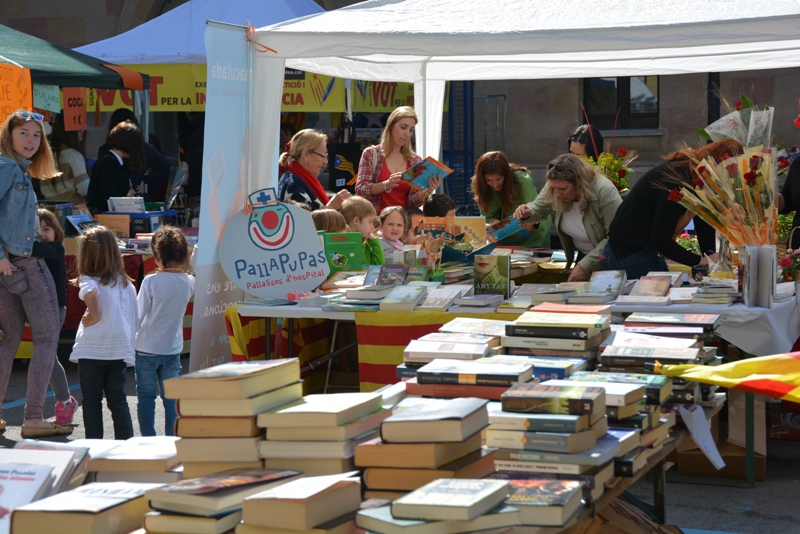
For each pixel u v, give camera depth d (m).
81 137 9.77
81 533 2.05
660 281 4.57
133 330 5.00
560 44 4.86
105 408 6.09
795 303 4.41
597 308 3.67
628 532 2.94
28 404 5.35
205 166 5.13
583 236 5.79
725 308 4.27
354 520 2.05
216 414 2.35
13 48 8.21
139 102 10.17
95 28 15.28
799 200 5.54
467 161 13.77
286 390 2.49
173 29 10.47
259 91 5.44
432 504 1.96
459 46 4.96
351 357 5.93
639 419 2.70
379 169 6.72
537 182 14.95
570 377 2.96
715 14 4.82
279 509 1.95
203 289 5.17
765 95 13.67
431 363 3.02
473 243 5.92
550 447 2.41
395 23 5.35
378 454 2.28
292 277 5.19
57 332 5.38
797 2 4.94
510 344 3.37
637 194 5.18
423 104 8.37
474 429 2.32
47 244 5.34
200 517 2.02
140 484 2.33
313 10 11.65
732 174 4.59
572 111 14.73
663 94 14.27
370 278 4.99
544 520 2.13
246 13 10.62
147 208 8.39
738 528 3.92
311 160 6.44
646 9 5.11
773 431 5.18
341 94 10.38
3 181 4.94
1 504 2.28
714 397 3.43
